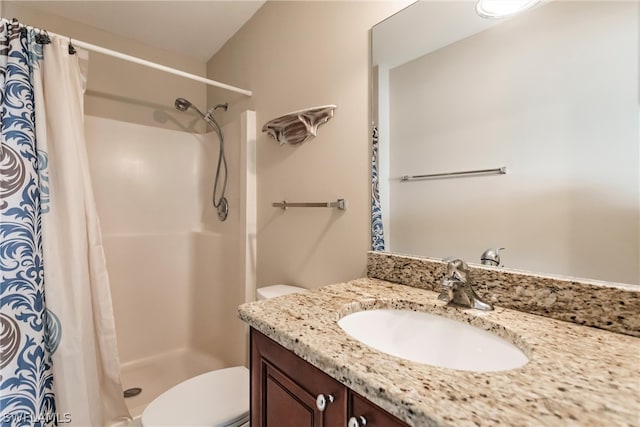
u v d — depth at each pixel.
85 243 1.26
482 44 0.87
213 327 2.08
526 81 0.78
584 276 0.69
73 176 1.23
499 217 0.83
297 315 0.73
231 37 2.04
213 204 2.19
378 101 1.11
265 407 0.74
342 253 1.23
